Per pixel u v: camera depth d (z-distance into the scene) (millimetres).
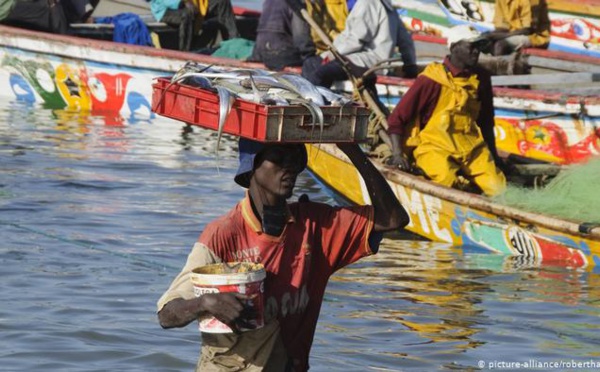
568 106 35031
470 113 28203
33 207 28250
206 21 49781
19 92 47531
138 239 25562
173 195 30656
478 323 20047
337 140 12195
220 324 11570
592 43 46062
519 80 37531
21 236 25297
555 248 25344
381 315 20438
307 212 12562
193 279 11508
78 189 30734
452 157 28031
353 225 12633
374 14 35625
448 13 49875
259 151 12102
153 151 37406
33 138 38469
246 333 12188
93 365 17297
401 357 18094
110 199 29734
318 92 12070
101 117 44188
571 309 21078
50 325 19078
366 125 12359
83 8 49438
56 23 47438
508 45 42062
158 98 12734
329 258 12672
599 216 25266
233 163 36125
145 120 44125
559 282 23219
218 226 12188
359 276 23453
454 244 27328
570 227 24750
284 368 12562
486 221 26547
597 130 34750
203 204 29672
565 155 35594
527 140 36312
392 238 28078
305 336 12703
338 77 37062
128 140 39281
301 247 12414
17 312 19750
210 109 12305
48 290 21203
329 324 19781
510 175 29453
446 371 17438
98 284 21734
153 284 21906
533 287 22750
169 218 27797
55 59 46156
